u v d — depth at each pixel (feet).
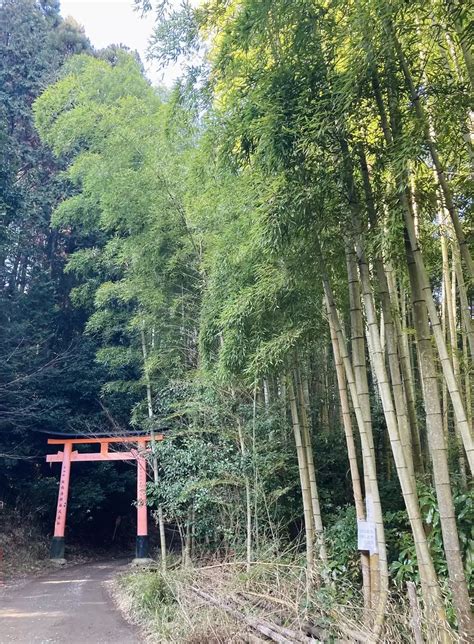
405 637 10.28
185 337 26.73
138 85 28.91
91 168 26.66
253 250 16.30
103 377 44.45
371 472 12.25
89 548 46.52
